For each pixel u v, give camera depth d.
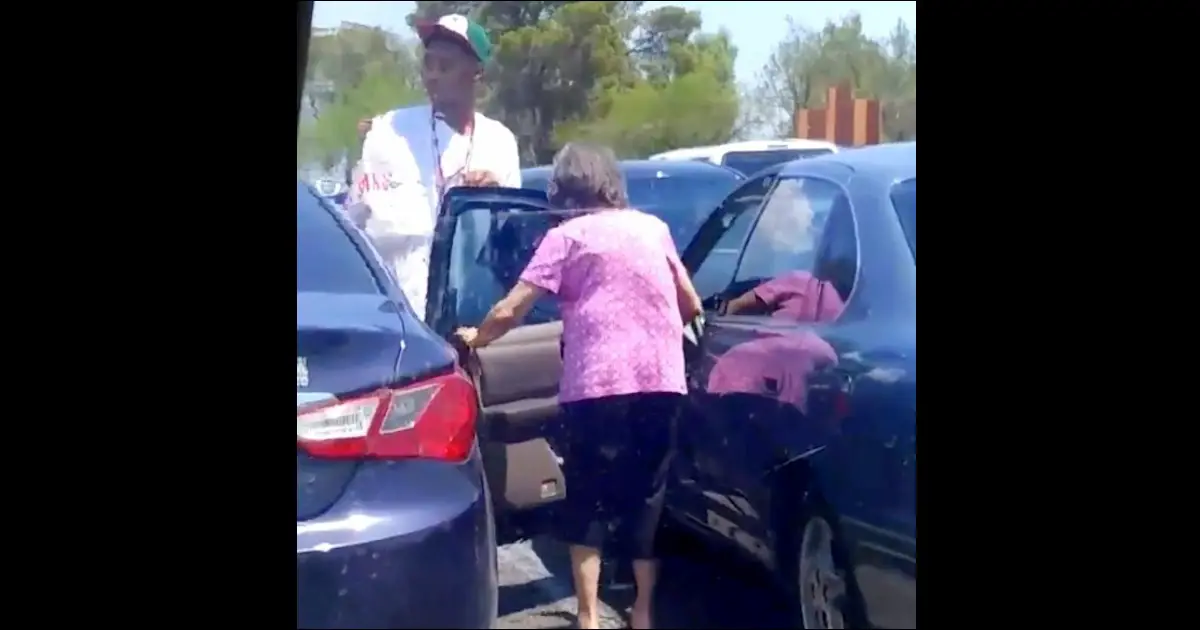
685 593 3.23
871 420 2.93
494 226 3.38
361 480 2.47
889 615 2.88
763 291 3.20
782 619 3.08
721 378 3.24
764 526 3.11
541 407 3.26
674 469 3.25
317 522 2.43
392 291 2.70
